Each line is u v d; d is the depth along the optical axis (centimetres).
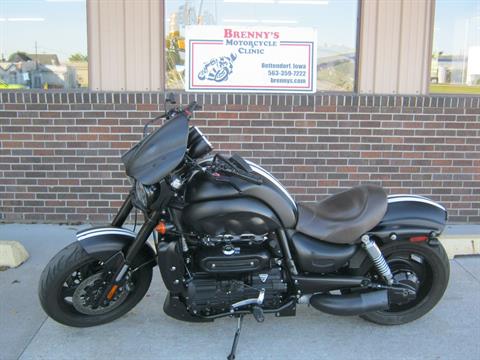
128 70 568
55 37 575
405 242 355
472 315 392
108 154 573
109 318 362
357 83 582
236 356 334
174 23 564
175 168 321
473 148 592
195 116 570
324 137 580
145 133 338
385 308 348
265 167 581
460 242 515
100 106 564
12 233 552
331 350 342
